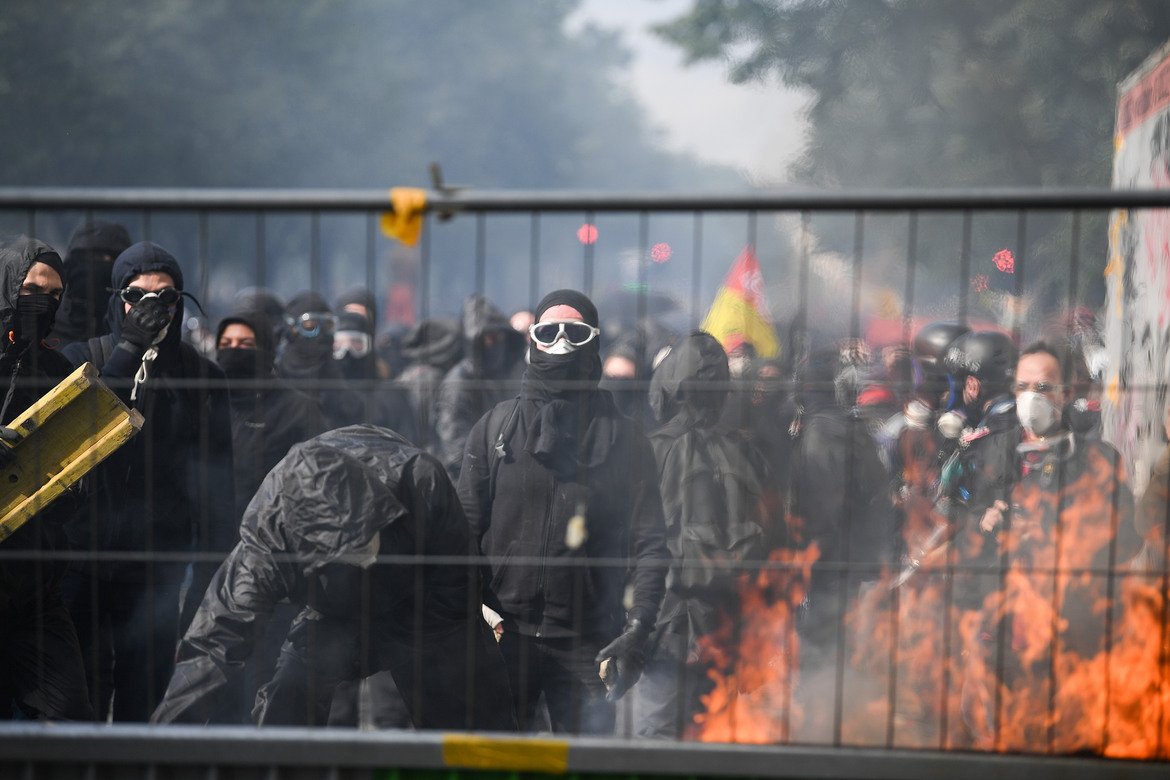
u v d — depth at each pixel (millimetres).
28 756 11461
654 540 15289
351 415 25547
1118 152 21625
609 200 11211
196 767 11531
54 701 14406
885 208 11016
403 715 20375
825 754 11266
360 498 13062
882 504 18469
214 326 24000
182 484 16500
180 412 16375
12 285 15680
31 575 14523
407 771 11523
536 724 16469
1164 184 18297
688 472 15789
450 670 13953
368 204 11352
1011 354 18875
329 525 12906
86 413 14078
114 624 16406
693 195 11156
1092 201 10812
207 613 13219
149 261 16219
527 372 15531
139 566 16281
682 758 11312
